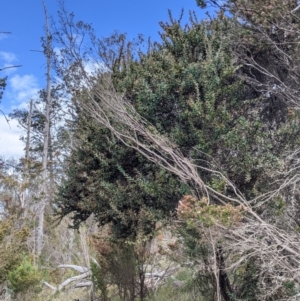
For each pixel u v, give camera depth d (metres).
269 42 7.11
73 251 14.95
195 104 6.18
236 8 7.32
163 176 6.28
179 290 8.83
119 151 7.04
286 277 4.82
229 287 6.17
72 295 11.38
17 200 14.39
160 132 6.58
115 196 6.88
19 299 11.68
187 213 4.63
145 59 7.73
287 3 6.64
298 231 5.08
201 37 7.25
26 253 15.33
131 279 8.65
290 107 6.62
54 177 17.61
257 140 6.15
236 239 4.79
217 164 6.03
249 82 7.08
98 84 7.18
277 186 5.97
